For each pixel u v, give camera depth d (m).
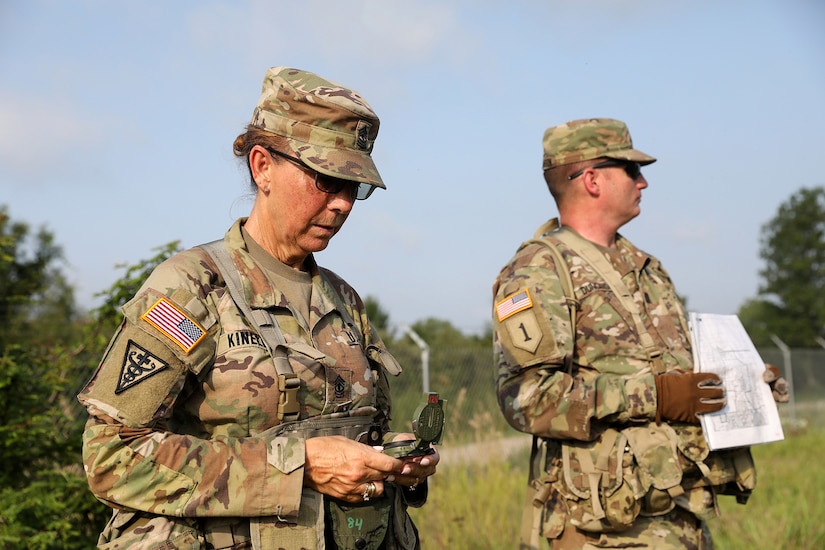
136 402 1.88
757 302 41.59
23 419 4.30
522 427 3.13
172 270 2.03
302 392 2.06
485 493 5.91
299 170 2.10
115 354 1.91
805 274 40.09
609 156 3.46
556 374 3.08
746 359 3.25
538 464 3.28
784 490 7.10
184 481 1.88
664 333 3.29
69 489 4.34
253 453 1.93
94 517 4.41
